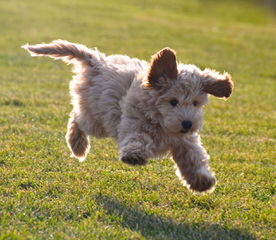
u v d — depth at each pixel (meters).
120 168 9.05
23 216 6.48
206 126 13.00
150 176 8.68
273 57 28.69
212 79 7.05
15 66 21.17
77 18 37.53
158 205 7.43
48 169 8.62
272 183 8.70
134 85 7.20
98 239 5.88
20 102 14.09
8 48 25.31
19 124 11.70
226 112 15.09
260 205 7.67
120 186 8.04
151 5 52.16
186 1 56.72
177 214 7.08
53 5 43.78
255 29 40.53
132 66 7.93
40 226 6.15
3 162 8.83
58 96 15.52
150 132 7.04
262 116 14.70
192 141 7.39
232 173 9.20
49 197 7.32
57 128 11.62
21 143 9.95
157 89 6.82
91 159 9.47
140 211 7.07
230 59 27.16
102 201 7.30
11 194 7.33
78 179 8.19
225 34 36.12
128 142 6.82
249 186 8.51
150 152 6.89
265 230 6.74
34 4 42.97
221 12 53.53
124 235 6.06
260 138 12.16
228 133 12.47
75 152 9.15
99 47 27.42
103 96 7.77
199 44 31.22
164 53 6.78
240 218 7.12
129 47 28.23
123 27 35.25
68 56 8.76
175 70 6.82
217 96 7.14
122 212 6.95
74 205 6.99
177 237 6.30
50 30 31.55
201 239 6.31
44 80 18.39
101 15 40.66
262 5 57.16
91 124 8.32
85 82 8.34
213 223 6.85
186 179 7.37
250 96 18.05
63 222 6.32
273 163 10.04
